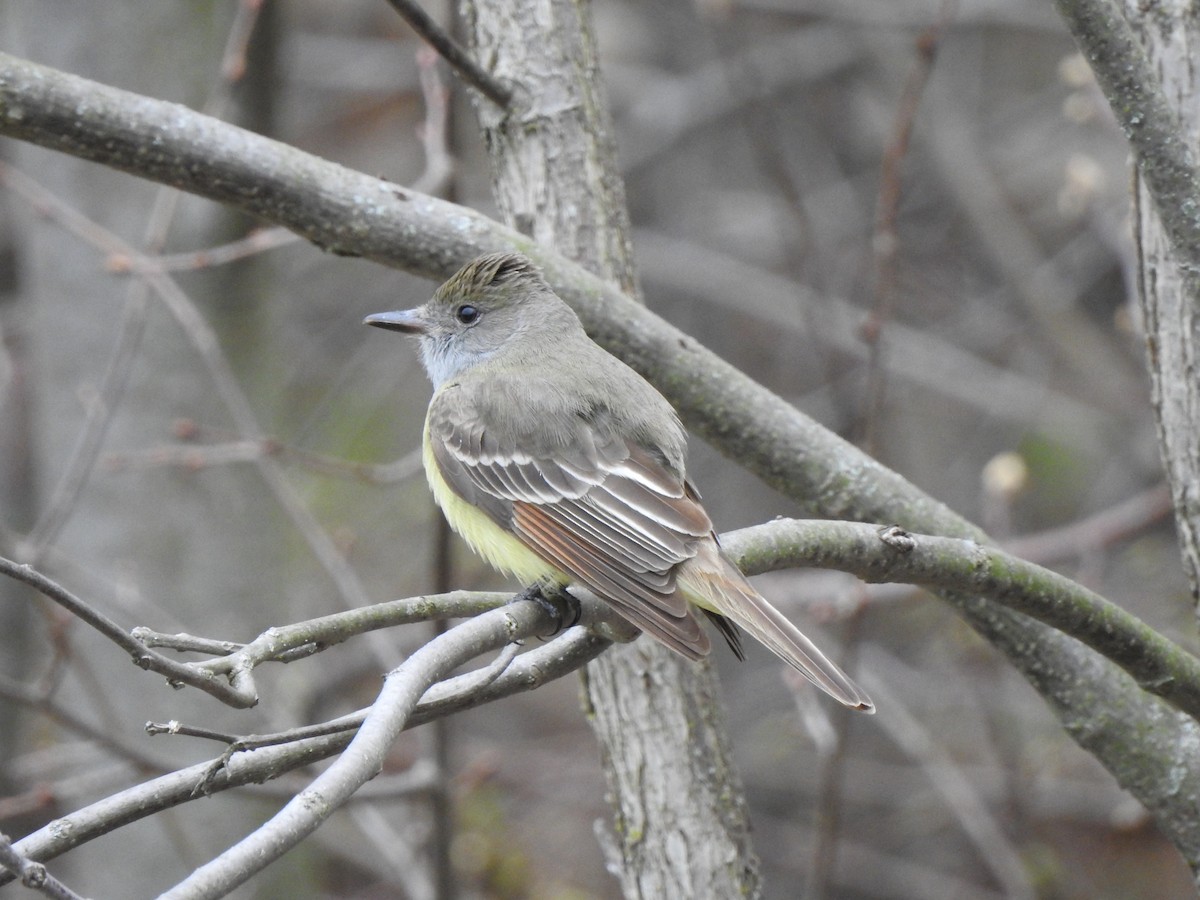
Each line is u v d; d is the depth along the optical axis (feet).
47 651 48.42
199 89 41.63
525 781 55.31
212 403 42.50
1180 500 23.18
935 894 54.85
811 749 56.59
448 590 35.55
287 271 56.75
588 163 27.68
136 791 16.69
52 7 41.39
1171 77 22.97
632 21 69.41
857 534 20.93
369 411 60.64
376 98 66.85
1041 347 62.80
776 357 64.03
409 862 41.14
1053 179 65.16
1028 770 51.39
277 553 44.21
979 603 24.07
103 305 42.37
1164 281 23.17
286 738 16.80
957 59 65.92
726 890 25.96
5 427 53.67
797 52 64.90
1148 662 21.43
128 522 41.98
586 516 24.18
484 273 26.63
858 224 65.16
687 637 21.13
